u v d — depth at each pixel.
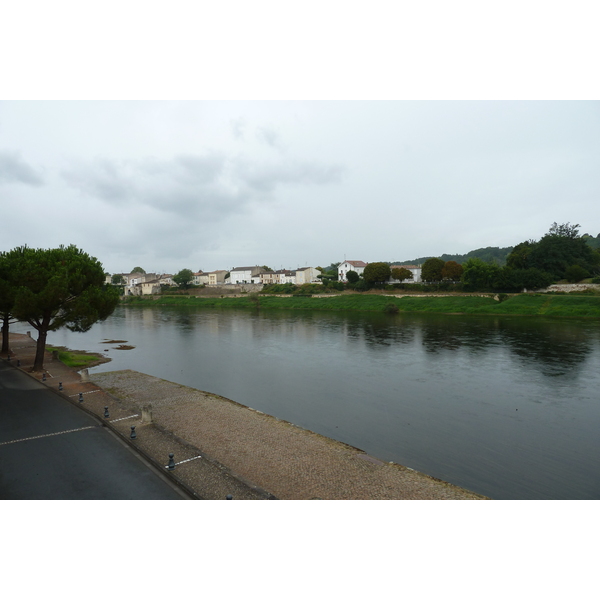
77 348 52.56
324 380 35.75
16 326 78.12
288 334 64.25
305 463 17.62
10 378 31.73
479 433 23.34
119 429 20.64
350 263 142.00
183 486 14.78
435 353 46.09
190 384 34.62
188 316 97.50
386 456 20.30
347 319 82.75
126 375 35.25
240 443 19.91
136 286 182.75
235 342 57.56
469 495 15.05
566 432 23.44
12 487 14.86
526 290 91.56
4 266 31.03
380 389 32.72
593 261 97.06
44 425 21.52
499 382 34.00
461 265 107.75
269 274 167.12
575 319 70.00
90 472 16.14
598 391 31.03
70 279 31.66
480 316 79.69
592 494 16.56
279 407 28.28
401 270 118.00
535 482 17.66
